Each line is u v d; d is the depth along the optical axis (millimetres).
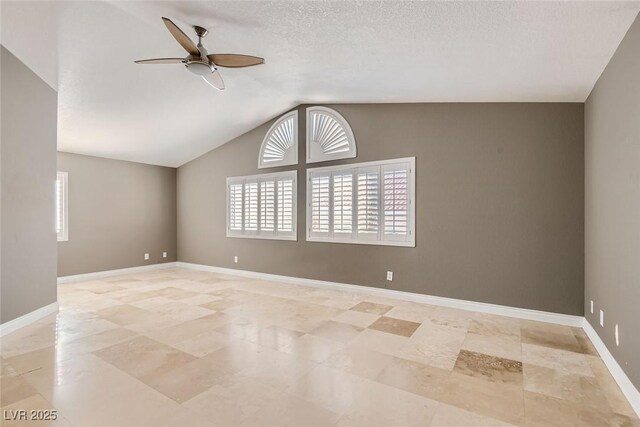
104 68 3531
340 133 4918
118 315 3703
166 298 4469
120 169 6324
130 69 3633
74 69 3459
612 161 2445
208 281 5617
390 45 2590
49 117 3672
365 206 4637
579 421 1852
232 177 6250
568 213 3426
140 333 3143
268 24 2586
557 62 2537
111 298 4465
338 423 1814
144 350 2754
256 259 5883
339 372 2396
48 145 3658
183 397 2053
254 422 1817
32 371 2371
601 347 2682
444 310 3908
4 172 3070
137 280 5711
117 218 6258
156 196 6910
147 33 3014
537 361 2588
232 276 6086
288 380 2277
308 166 5227
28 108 3357
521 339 3025
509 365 2520
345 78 3643
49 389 2129
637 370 1964
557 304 3465
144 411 1902
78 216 5703
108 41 3086
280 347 2836
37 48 3062
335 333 3166
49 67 3367
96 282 5543
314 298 4453
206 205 6699
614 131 2396
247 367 2463
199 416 1861
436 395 2104
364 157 4656
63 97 3977
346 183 4816
